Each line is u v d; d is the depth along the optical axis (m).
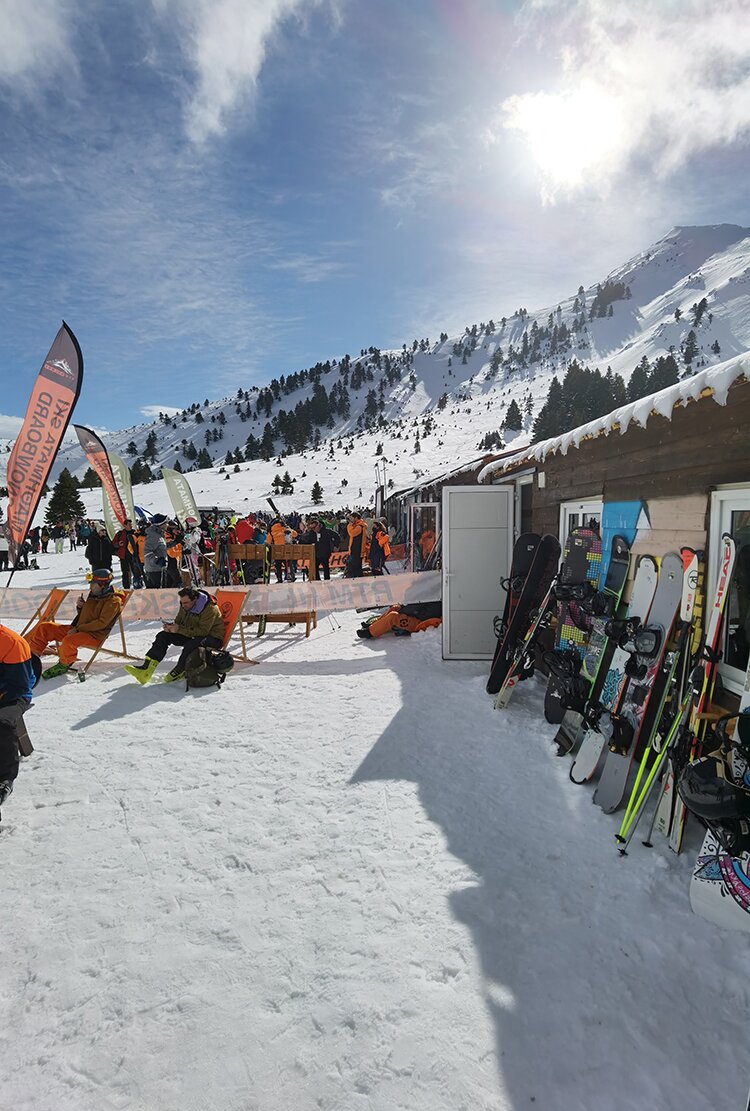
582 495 5.03
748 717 2.28
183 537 10.66
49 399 7.52
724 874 2.28
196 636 5.84
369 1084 1.67
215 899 2.51
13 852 2.88
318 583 7.37
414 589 7.56
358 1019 1.89
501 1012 1.91
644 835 2.91
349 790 3.48
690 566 3.13
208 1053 1.78
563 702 4.01
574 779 3.52
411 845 2.89
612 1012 1.91
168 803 3.35
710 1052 1.78
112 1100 1.64
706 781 2.12
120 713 4.90
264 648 7.50
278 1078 1.70
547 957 2.14
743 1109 1.60
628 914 2.36
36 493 7.67
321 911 2.42
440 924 2.33
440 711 4.84
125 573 12.38
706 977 2.05
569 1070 1.71
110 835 3.02
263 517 22.03
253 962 2.15
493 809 3.24
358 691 5.46
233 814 3.22
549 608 4.85
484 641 6.57
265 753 4.04
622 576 4.11
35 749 4.12
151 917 2.40
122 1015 1.93
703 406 3.25
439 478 12.58
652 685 3.25
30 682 3.44
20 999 2.00
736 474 2.97
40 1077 1.72
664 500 3.66
